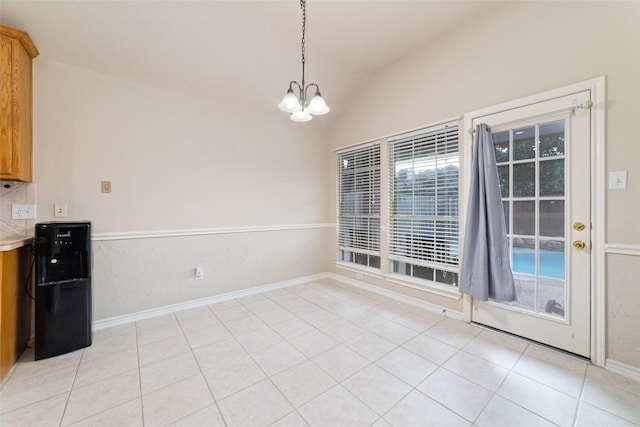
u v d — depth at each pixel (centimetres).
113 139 257
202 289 307
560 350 205
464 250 248
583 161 192
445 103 270
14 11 197
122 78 261
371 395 162
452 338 228
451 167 269
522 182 223
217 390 167
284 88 330
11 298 189
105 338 231
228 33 256
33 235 223
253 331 243
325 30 266
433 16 247
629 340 177
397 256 323
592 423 140
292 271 384
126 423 142
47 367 190
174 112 290
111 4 211
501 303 236
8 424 140
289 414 147
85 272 220
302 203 394
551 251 210
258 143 351
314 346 217
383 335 234
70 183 238
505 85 229
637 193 173
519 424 140
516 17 222
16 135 196
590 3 188
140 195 271
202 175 308
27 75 212
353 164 385
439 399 158
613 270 182
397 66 315
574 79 194
